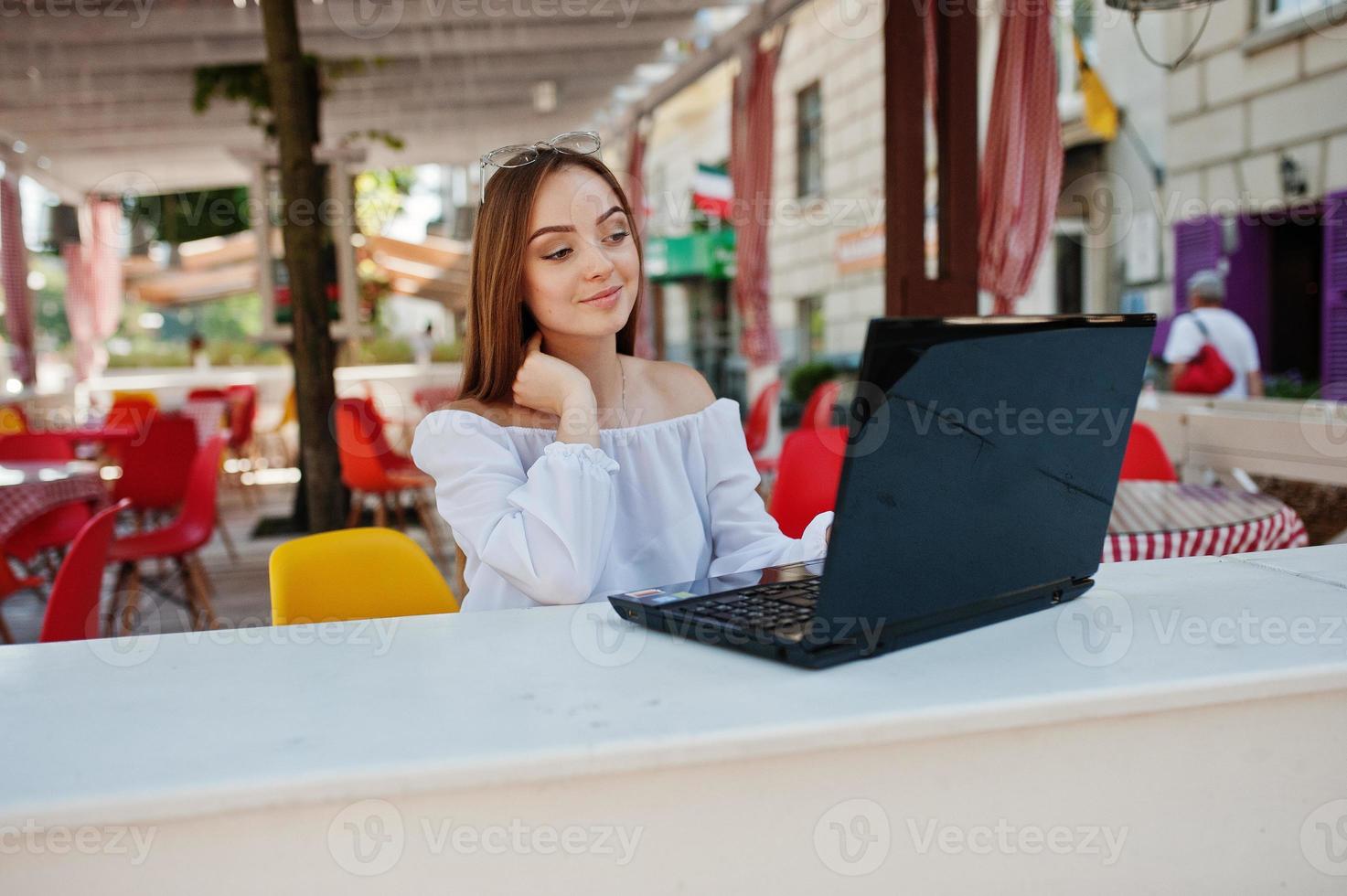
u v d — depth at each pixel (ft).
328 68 23.45
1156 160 24.54
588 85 27.20
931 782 2.63
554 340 4.91
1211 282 17.19
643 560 4.95
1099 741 2.73
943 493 2.96
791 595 3.53
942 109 10.52
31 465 13.69
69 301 37.76
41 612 14.52
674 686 2.78
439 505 4.53
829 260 32.24
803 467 8.34
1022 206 12.46
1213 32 22.70
